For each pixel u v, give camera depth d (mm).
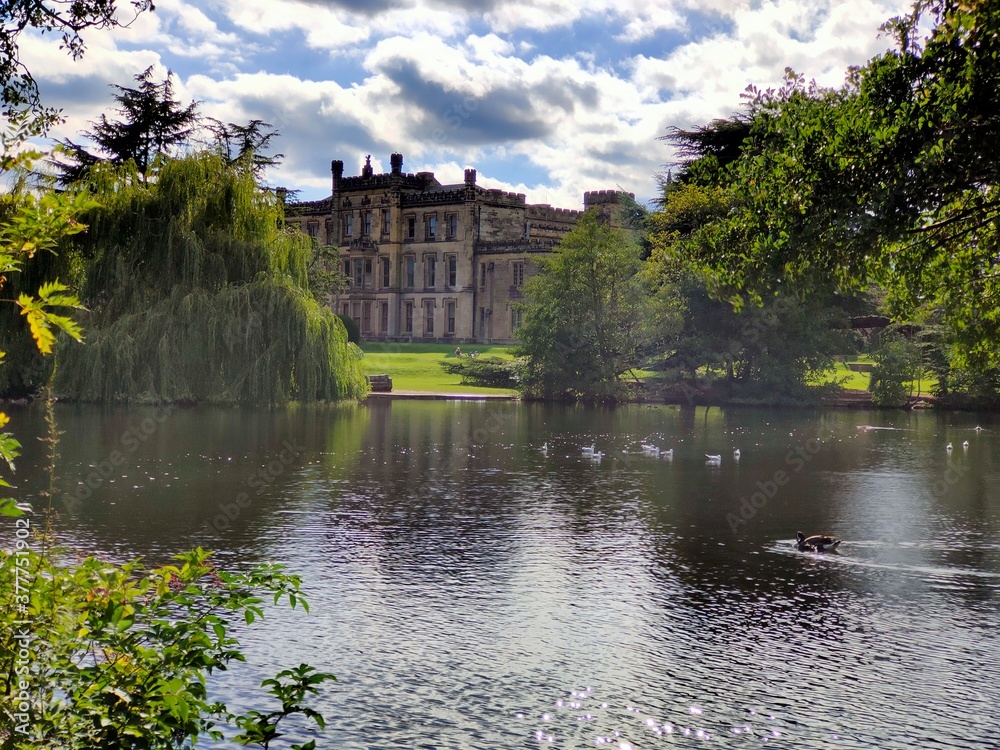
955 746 12953
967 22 14875
